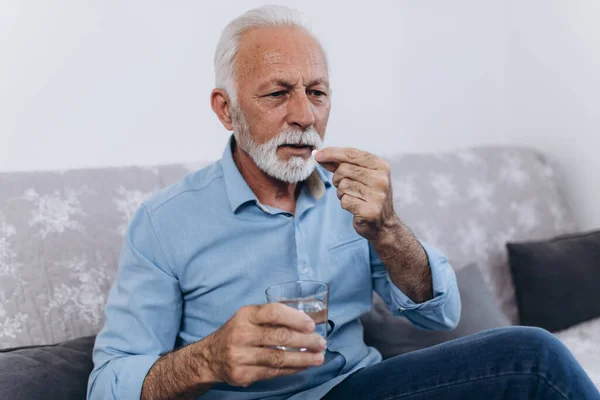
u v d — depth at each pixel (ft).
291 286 3.40
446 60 8.41
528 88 8.55
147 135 6.70
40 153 6.19
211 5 6.96
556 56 8.17
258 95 4.14
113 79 6.48
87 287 5.24
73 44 6.26
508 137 8.86
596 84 7.76
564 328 6.69
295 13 4.29
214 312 4.33
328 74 4.35
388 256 4.25
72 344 4.65
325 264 4.50
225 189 4.48
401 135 8.17
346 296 4.58
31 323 4.94
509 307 7.00
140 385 3.78
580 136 8.01
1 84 5.98
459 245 6.89
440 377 3.70
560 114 8.21
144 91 6.64
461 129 8.60
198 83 6.95
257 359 3.23
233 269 4.32
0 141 6.01
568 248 6.92
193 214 4.40
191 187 4.52
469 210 7.07
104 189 5.58
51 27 6.15
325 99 4.30
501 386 3.53
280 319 3.14
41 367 4.18
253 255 4.36
